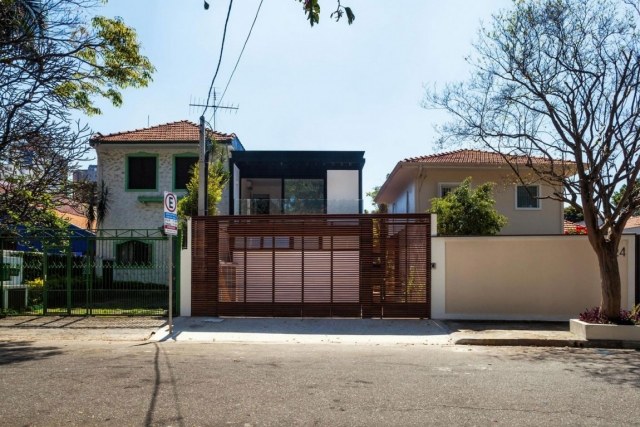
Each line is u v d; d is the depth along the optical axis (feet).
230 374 25.61
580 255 44.98
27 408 19.66
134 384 23.32
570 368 28.07
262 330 40.63
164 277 56.03
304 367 27.58
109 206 76.43
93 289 48.93
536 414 19.66
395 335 39.11
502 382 24.62
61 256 52.16
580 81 39.60
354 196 79.30
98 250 69.87
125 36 42.04
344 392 22.45
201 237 47.03
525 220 73.92
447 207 60.18
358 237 46.14
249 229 46.78
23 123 42.11
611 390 23.25
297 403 20.70
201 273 46.83
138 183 77.00
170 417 18.75
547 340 36.42
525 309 45.01
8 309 47.67
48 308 48.42
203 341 36.83
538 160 69.41
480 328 41.19
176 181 76.69
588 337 36.27
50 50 39.81
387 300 45.75
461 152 78.48
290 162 78.33
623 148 37.78
